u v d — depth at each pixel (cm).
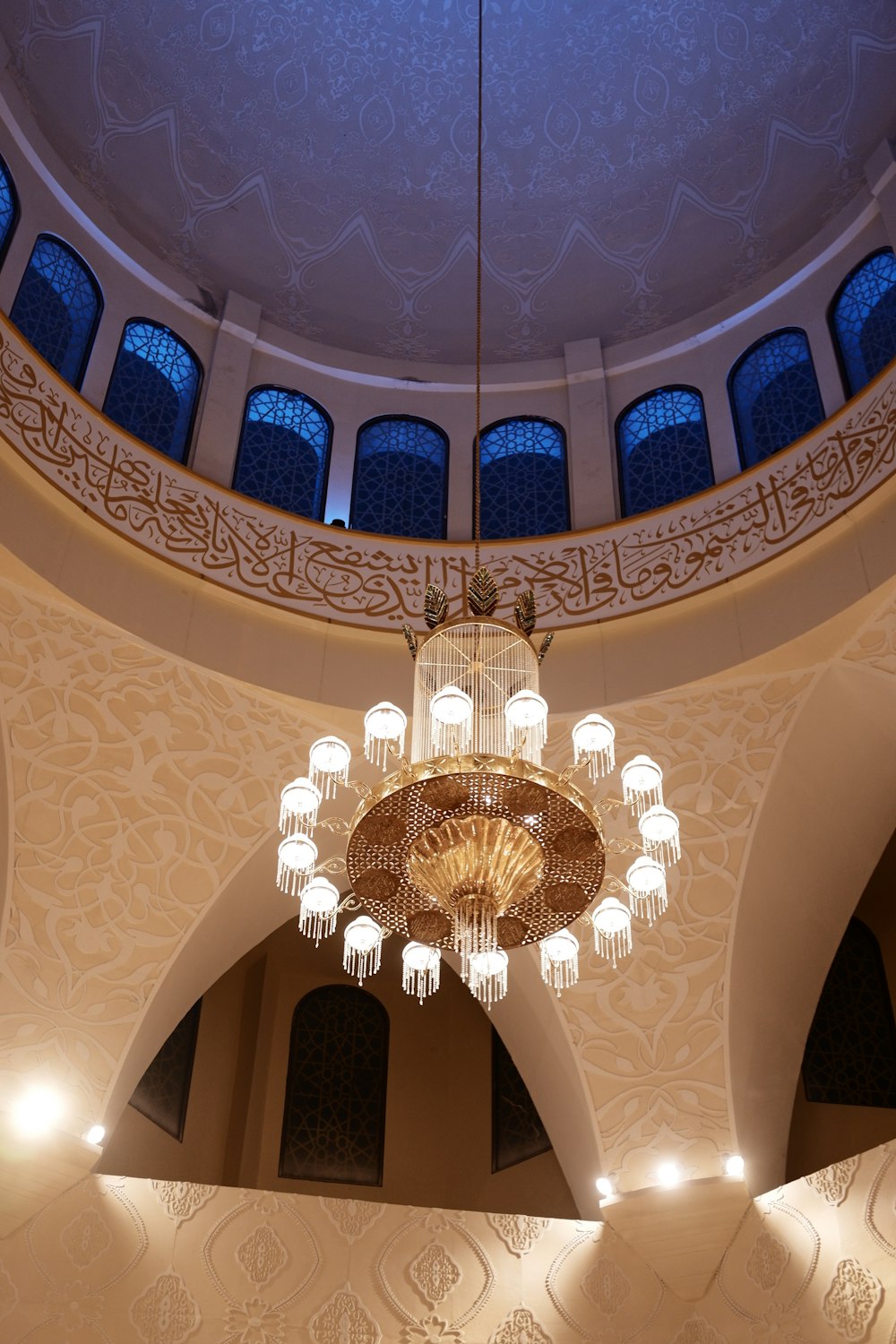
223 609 704
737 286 838
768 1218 610
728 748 689
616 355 856
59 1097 606
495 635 496
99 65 799
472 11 856
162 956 652
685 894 684
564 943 523
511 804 432
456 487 826
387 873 460
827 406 755
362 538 764
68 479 665
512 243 882
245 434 809
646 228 866
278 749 695
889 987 871
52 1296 554
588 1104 668
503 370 868
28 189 747
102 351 762
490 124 869
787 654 671
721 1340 596
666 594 722
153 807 662
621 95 859
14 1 755
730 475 777
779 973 696
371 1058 895
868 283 766
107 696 657
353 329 870
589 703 705
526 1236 622
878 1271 558
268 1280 583
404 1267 601
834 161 809
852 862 708
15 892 624
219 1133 836
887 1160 572
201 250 838
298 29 843
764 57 827
